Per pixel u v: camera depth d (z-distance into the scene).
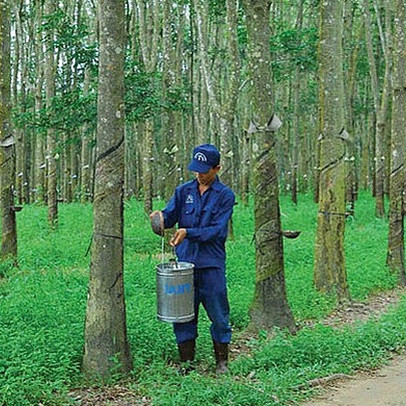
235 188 36.12
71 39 15.44
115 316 5.98
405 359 7.01
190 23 27.62
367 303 10.12
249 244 14.96
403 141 11.90
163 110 17.81
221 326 6.26
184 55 31.64
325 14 10.03
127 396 5.61
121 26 5.91
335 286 9.99
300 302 9.31
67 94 15.05
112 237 5.94
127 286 10.08
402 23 11.90
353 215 21.03
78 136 20.97
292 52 22.66
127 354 6.08
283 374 6.07
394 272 11.88
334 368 6.41
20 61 30.25
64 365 5.90
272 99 7.98
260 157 7.93
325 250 10.05
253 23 7.95
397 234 11.94
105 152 5.89
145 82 14.91
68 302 8.73
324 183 10.06
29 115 15.60
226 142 16.78
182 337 6.30
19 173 28.36
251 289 9.97
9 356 5.99
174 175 15.59
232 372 6.25
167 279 5.98
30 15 28.02
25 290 9.86
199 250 6.19
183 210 6.27
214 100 17.25
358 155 40.94
